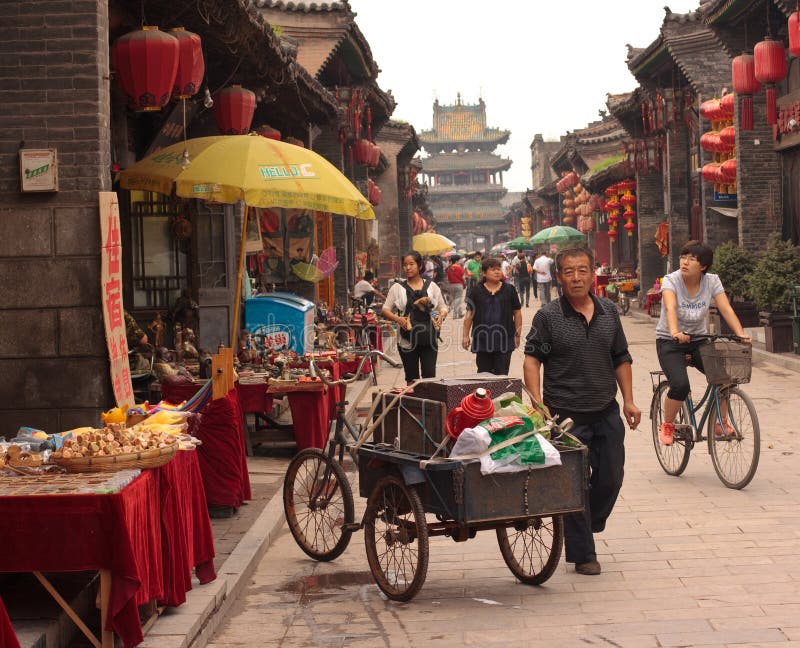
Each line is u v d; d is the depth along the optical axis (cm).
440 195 11300
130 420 592
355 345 1756
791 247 1756
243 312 1397
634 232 4016
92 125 748
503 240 11438
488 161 11288
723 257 2058
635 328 2623
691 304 863
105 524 463
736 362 815
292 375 1019
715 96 2584
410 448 593
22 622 486
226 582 602
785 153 2167
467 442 558
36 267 746
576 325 628
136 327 1110
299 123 2078
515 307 1129
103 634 470
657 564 644
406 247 4403
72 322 746
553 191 6319
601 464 635
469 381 592
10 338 748
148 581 502
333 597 609
